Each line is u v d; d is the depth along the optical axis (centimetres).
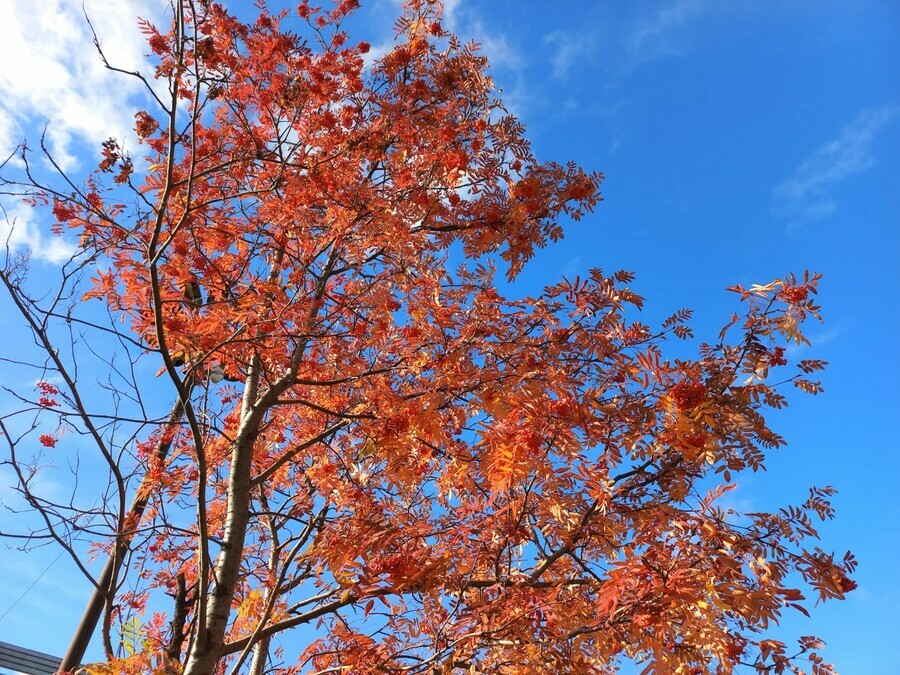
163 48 442
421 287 521
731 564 344
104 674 408
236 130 540
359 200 518
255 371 534
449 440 462
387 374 503
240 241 546
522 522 419
